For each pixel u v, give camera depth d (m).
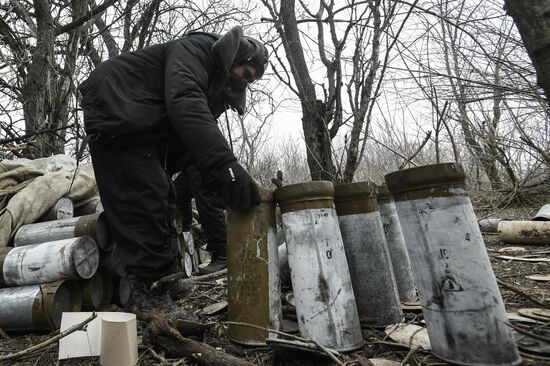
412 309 1.68
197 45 1.66
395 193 1.19
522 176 5.59
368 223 1.54
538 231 3.10
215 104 1.92
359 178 5.69
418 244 1.12
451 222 1.07
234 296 1.45
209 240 3.05
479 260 1.04
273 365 1.24
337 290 1.29
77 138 4.11
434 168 1.09
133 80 1.62
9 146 3.78
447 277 1.06
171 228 1.79
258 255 1.44
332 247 1.33
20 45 4.40
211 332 1.59
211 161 1.40
